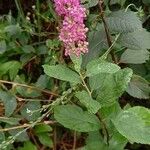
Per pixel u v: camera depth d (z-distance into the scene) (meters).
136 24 0.41
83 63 0.43
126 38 0.43
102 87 0.36
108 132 0.37
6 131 0.43
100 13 0.43
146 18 0.50
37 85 0.46
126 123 0.34
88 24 0.47
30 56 0.51
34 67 0.52
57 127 0.46
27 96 0.45
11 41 0.51
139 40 0.43
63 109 0.38
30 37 0.53
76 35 0.36
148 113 0.36
